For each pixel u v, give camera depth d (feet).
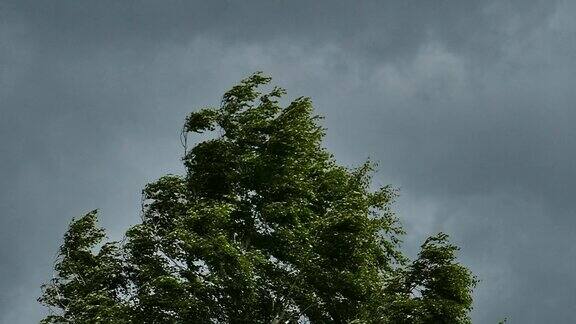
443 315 101.30
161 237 99.50
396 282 104.37
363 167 118.32
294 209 100.17
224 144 103.91
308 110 107.45
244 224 102.63
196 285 93.76
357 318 99.91
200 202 100.17
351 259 100.01
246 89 107.14
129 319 92.89
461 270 102.53
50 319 97.14
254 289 97.91
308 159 106.52
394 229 109.09
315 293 100.58
